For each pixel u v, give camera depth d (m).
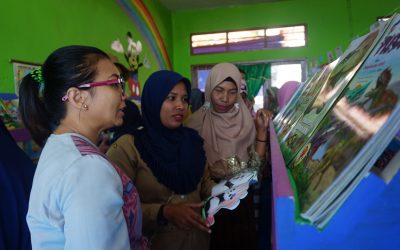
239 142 1.42
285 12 6.17
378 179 0.35
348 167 0.37
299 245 0.37
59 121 0.70
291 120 1.04
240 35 6.37
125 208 0.68
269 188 1.41
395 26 0.55
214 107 1.50
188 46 6.57
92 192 0.57
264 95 6.29
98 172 0.59
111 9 3.95
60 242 0.59
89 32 3.41
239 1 6.09
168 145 1.10
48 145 0.66
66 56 0.67
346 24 5.94
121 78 0.73
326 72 0.99
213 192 0.95
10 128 1.92
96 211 0.56
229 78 1.43
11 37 2.31
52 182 0.58
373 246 0.36
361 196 0.36
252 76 6.33
